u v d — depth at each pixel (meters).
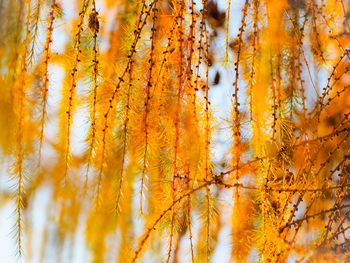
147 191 1.82
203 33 1.84
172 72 1.82
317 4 1.84
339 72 1.83
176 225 1.82
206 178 1.80
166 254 1.82
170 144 1.81
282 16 1.83
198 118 1.81
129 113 1.82
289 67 1.83
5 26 1.82
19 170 1.81
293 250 1.78
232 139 1.83
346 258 1.78
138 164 1.82
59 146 1.83
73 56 1.83
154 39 1.82
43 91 1.82
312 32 1.84
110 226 1.82
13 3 1.82
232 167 1.82
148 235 1.79
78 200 1.82
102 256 1.82
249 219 1.82
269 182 1.82
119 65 1.83
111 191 1.82
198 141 1.80
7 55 1.81
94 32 1.83
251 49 1.84
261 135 1.82
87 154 1.82
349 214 1.80
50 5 1.82
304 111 1.82
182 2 1.82
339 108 1.83
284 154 1.81
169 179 1.82
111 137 1.83
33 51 1.82
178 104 1.80
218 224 1.83
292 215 1.79
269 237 1.80
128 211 1.83
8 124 1.81
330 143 1.82
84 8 1.83
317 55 1.84
